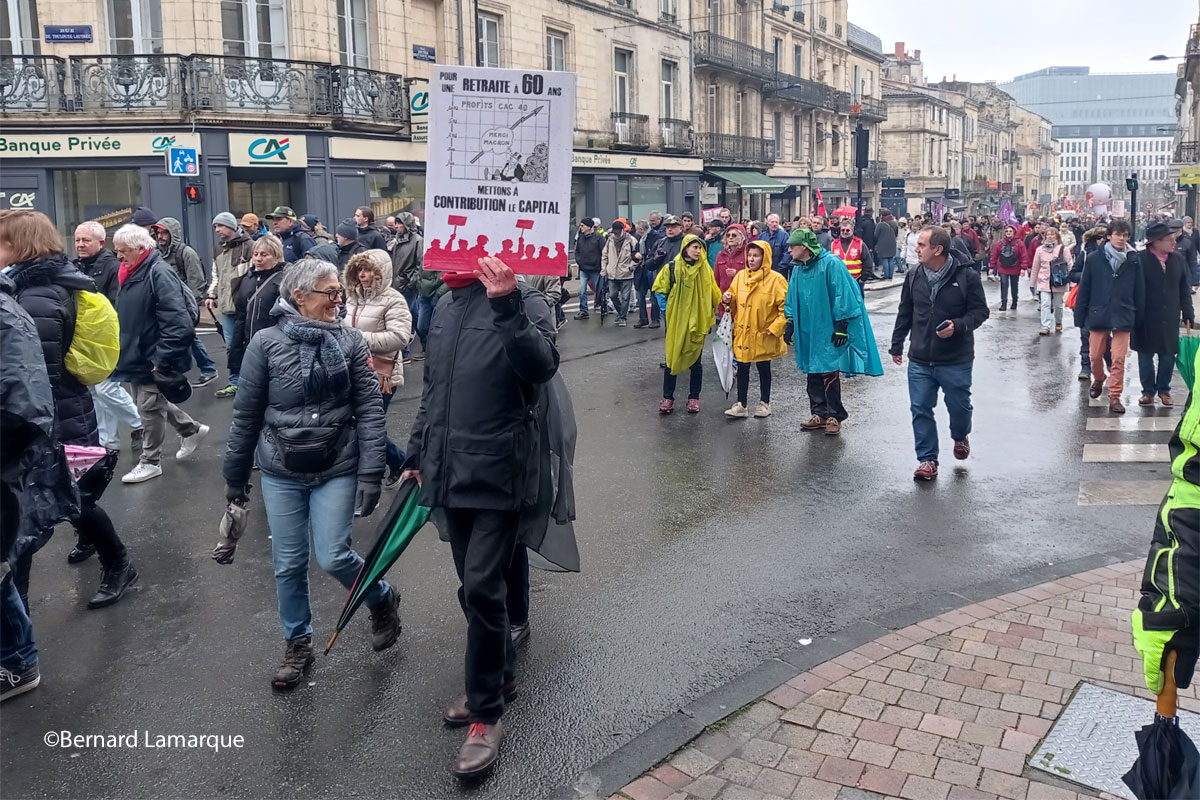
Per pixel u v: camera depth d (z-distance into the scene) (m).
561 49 27.69
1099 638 4.54
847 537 6.14
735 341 9.38
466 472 3.56
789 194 46.12
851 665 4.32
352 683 4.32
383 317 6.58
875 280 29.23
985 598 5.11
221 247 10.91
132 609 5.15
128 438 8.91
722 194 38.97
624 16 30.03
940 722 3.82
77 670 4.47
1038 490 7.12
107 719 4.04
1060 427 9.13
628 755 3.69
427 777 3.61
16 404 3.61
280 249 7.53
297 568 4.25
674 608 5.06
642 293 16.91
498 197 3.42
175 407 7.92
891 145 67.62
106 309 4.90
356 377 4.21
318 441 4.09
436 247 3.46
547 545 4.29
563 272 3.39
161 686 4.32
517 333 3.35
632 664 4.44
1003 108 95.19
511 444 3.59
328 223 20.48
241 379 4.14
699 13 36.38
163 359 7.04
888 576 5.47
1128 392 10.95
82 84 18.75
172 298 7.03
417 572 5.63
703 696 4.11
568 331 16.66
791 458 8.08
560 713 4.02
